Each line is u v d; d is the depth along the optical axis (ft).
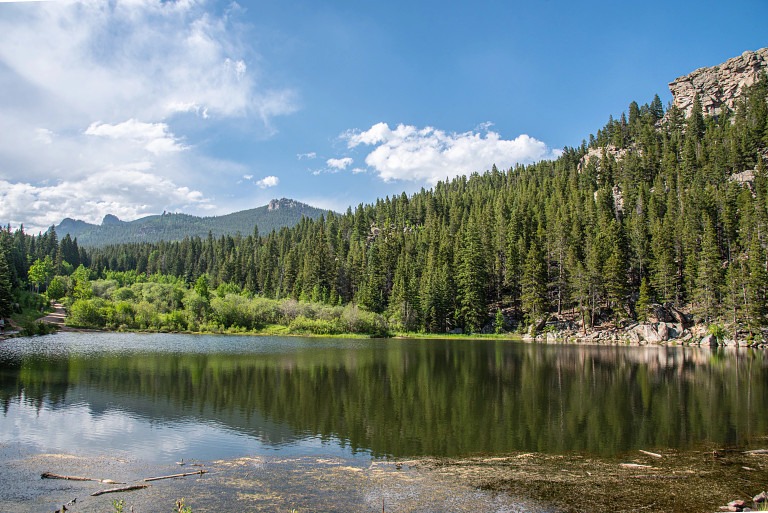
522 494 53.21
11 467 60.85
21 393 110.32
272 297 463.42
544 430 83.51
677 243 319.88
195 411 95.81
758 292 252.42
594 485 56.24
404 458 67.21
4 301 279.69
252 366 162.09
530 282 313.94
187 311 348.79
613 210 400.67
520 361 185.47
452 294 350.84
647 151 483.51
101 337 273.95
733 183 347.56
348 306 360.07
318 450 70.74
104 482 55.57
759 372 155.43
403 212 637.71
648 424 87.76
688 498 52.13
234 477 57.98
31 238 608.60
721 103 567.18
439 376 145.28
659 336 270.46
